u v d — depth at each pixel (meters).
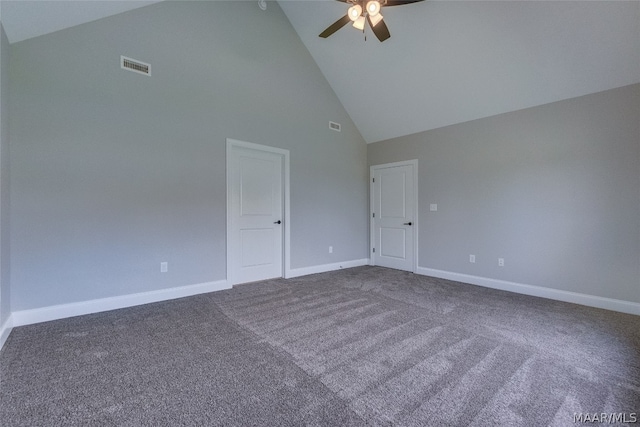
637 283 2.75
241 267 3.89
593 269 3.00
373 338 2.21
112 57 2.83
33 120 2.46
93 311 2.73
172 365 1.82
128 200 2.91
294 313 2.76
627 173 2.80
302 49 4.39
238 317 2.65
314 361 1.87
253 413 1.39
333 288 3.67
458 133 4.09
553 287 3.26
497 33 2.97
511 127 3.57
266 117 4.00
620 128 2.83
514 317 2.66
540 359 1.89
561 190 3.20
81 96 2.67
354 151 5.20
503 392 1.54
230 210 3.65
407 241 4.76
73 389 1.56
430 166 4.43
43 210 2.50
